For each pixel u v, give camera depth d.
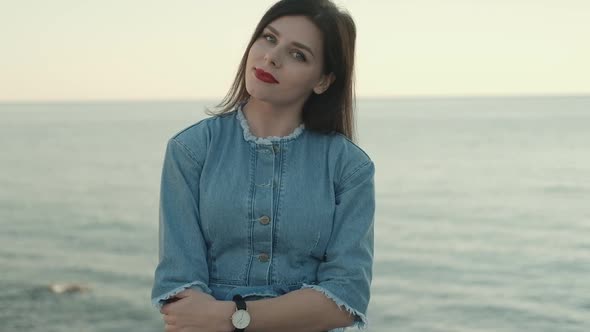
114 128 119.94
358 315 2.36
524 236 27.62
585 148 65.75
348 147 2.48
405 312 18.02
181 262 2.31
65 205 36.16
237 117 2.46
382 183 44.75
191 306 2.25
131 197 38.97
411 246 26.19
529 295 19.19
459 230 29.23
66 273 22.38
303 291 2.30
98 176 49.12
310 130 2.46
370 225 2.44
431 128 107.81
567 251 24.64
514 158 57.78
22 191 41.38
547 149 65.25
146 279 21.69
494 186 42.38
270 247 2.34
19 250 25.84
